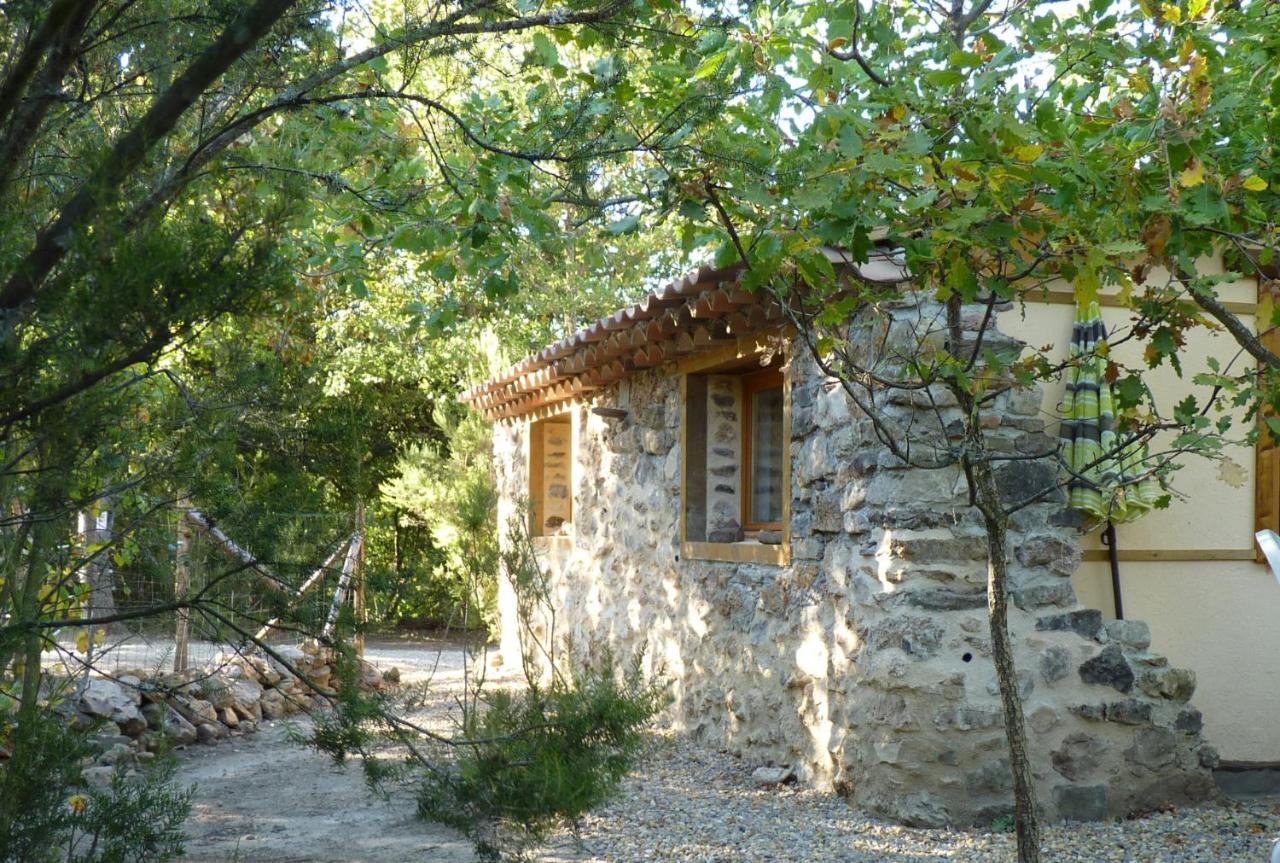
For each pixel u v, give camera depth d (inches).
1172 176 152.6
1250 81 177.9
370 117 207.5
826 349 170.6
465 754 145.3
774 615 281.4
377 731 149.9
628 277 709.3
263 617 144.7
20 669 174.1
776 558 280.8
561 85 188.2
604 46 169.6
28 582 162.4
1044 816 223.1
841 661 246.2
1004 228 148.5
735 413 330.0
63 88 146.8
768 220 154.3
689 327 293.1
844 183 145.3
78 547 188.2
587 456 410.6
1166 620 248.4
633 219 166.9
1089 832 217.2
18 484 136.3
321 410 149.3
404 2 167.9
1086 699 228.1
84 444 122.0
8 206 128.8
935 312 225.9
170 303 103.7
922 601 225.0
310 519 144.9
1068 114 173.6
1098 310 235.8
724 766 286.7
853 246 148.9
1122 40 166.4
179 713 326.0
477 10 163.5
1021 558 230.8
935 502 228.2
